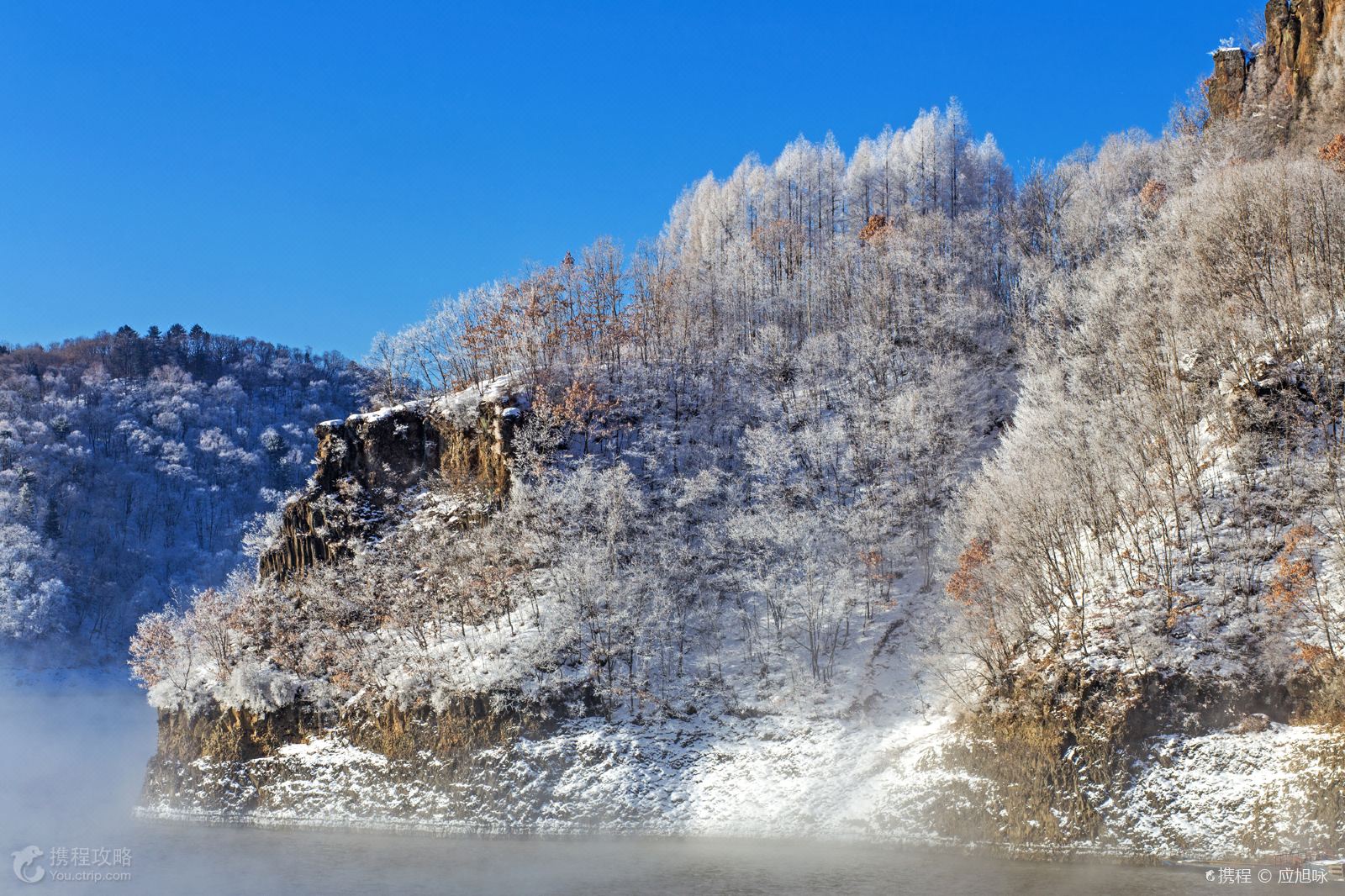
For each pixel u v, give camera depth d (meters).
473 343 118.88
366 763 83.00
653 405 109.81
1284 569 63.69
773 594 86.06
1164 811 58.34
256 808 84.62
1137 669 62.75
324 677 90.06
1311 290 81.69
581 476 96.06
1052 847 59.84
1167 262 97.12
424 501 104.38
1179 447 76.06
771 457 97.81
